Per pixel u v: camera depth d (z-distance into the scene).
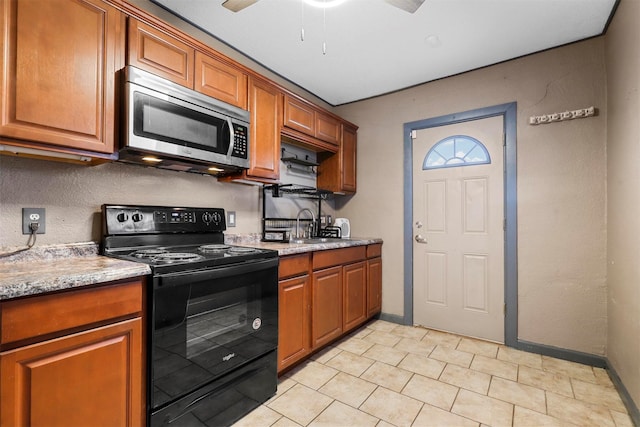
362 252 2.88
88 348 1.11
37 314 0.99
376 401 1.78
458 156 2.83
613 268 2.04
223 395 1.55
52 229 1.53
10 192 1.41
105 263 1.34
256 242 2.53
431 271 2.96
